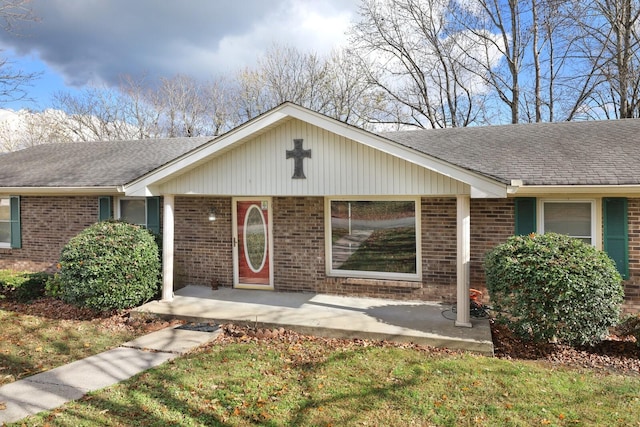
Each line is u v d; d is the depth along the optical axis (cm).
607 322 624
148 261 874
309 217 982
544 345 674
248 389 508
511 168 814
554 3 1839
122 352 640
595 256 643
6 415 448
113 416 446
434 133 1162
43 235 1243
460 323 717
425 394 491
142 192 866
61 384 525
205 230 1073
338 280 954
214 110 3309
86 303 818
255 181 838
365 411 454
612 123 1040
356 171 773
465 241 716
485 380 528
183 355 627
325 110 2769
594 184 718
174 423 432
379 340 690
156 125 3391
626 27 1697
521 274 634
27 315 857
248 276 1042
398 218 924
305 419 439
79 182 1134
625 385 521
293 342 686
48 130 3238
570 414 445
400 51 2527
